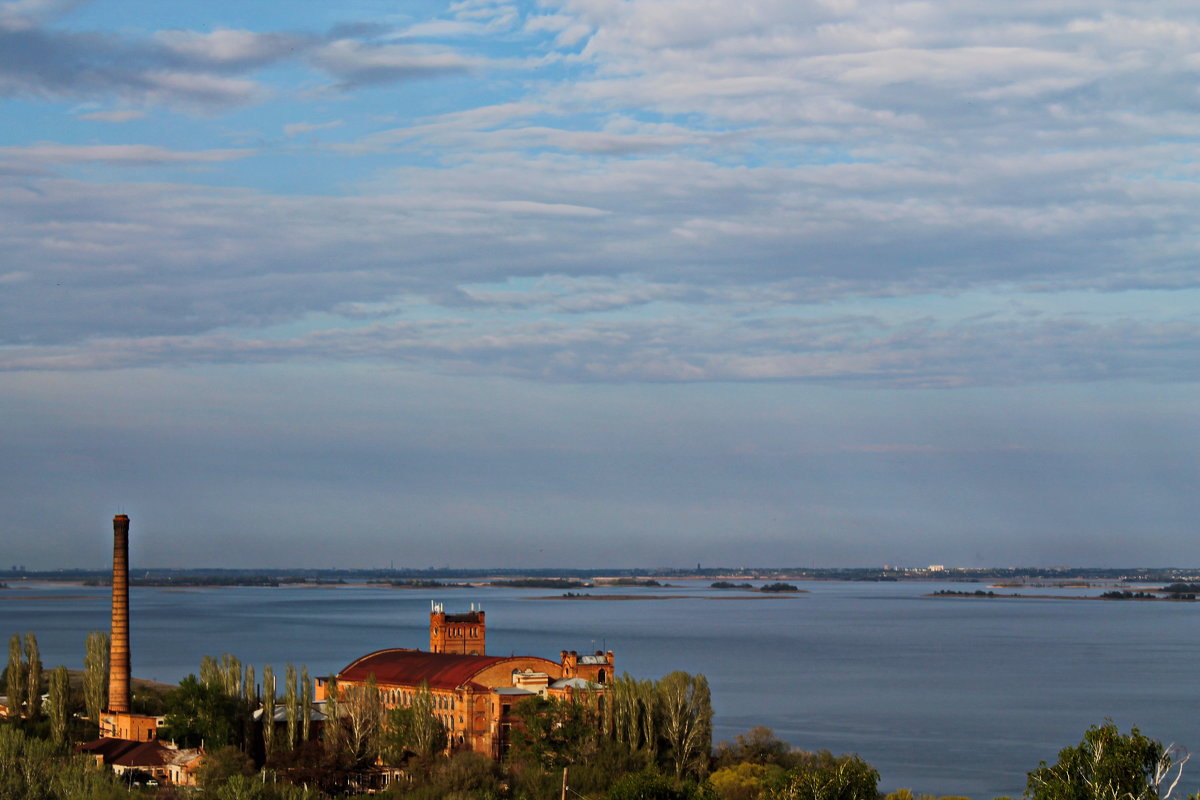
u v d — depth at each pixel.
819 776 166.75
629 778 182.75
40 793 196.25
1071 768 132.75
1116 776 129.00
